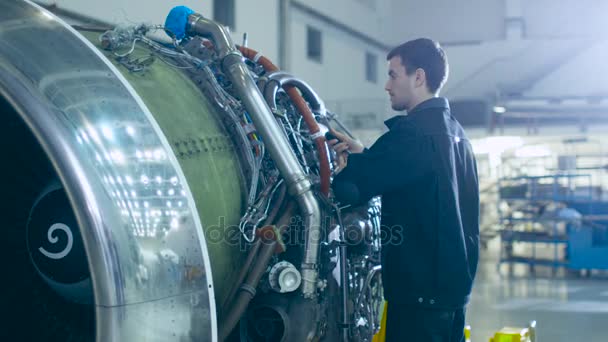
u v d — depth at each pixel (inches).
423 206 67.6
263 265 62.8
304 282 64.6
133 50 64.1
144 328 46.9
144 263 47.2
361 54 610.9
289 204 66.7
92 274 44.6
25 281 57.5
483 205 494.0
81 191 44.9
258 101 65.6
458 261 67.5
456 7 638.5
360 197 67.1
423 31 649.6
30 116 45.2
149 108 57.3
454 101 577.3
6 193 57.1
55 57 49.7
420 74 72.4
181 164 57.2
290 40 474.9
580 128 501.7
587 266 348.5
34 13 52.9
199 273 51.3
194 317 50.6
